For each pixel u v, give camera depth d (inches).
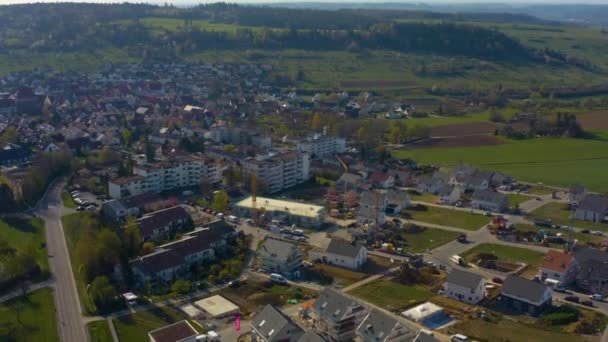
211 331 5556.1
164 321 5866.1
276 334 5182.1
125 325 5767.7
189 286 6560.0
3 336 5556.1
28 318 5915.4
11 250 7283.5
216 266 7106.3
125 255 7057.1
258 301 6309.1
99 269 6756.9
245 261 7465.6
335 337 5561.0
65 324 5807.1
